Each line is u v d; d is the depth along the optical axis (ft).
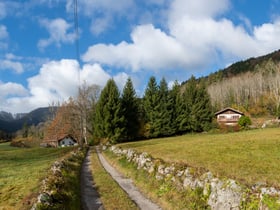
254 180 40.50
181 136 218.59
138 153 86.12
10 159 139.44
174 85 248.52
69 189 51.60
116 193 55.06
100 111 216.33
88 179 71.67
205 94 249.34
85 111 243.19
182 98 245.65
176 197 46.42
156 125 231.30
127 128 220.23
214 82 543.39
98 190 58.18
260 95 392.06
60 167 68.28
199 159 69.82
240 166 56.49
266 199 31.37
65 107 252.21
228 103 390.42
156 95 235.20
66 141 298.35
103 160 118.62
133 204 47.42
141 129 230.68
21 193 50.44
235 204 35.04
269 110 338.13
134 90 230.68
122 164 89.92
